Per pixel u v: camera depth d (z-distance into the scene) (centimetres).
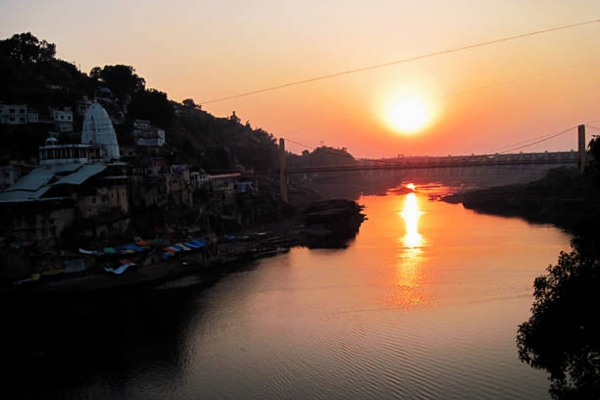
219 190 12669
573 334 2731
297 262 8956
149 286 7312
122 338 5394
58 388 4369
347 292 6756
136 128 13175
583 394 2689
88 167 8631
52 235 7631
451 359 4453
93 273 7294
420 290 6706
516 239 10662
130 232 8888
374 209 18788
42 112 11300
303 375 4319
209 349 5025
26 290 6600
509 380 4031
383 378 4162
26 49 14188
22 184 8238
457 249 9662
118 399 4147
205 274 8056
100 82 16262
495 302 6075
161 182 9888
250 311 6112
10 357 5000
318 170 19162
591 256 2900
